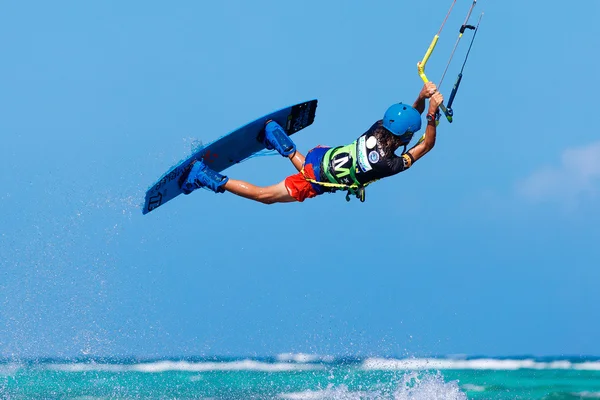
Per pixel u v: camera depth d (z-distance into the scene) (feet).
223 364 407.64
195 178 122.31
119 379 310.45
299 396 214.28
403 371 360.48
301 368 399.03
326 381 301.84
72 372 333.83
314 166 118.11
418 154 116.47
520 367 482.69
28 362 311.47
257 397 217.77
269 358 413.39
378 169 114.11
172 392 239.30
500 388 273.95
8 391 231.50
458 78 115.03
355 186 116.98
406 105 113.60
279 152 124.26
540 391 254.68
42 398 214.07
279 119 130.93
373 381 295.07
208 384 289.53
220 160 129.59
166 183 120.88
